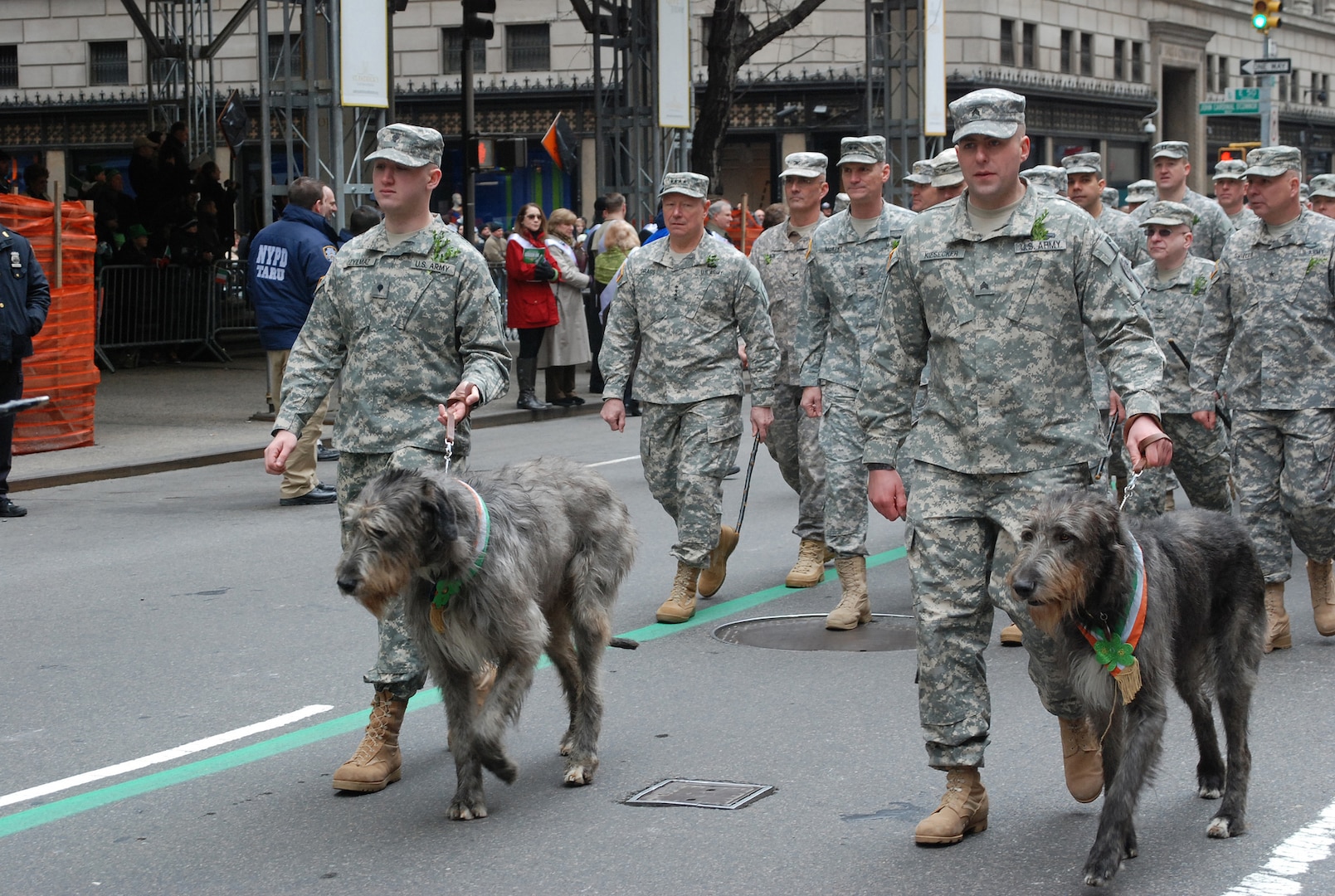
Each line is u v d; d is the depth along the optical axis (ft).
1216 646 17.01
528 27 125.08
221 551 34.55
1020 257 15.98
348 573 15.72
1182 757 19.44
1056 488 15.80
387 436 19.20
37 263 39.78
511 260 59.31
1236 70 161.27
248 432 54.08
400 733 21.26
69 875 16.12
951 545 16.29
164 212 77.41
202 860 16.47
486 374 19.07
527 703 22.67
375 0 59.41
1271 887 15.02
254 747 20.52
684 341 27.37
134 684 23.66
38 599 29.81
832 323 27.68
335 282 19.61
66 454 49.19
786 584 30.50
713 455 27.32
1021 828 16.83
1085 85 136.77
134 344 74.02
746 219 80.84
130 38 127.65
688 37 79.51
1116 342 15.87
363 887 15.58
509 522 17.29
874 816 17.31
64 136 129.70
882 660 24.57
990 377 16.05
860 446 27.07
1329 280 24.52
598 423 58.59
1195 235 38.04
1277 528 25.00
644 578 31.19
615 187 82.17
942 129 94.48
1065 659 15.39
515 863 16.14
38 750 20.48
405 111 127.03
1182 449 27.89
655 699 22.49
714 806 17.75
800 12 84.79
